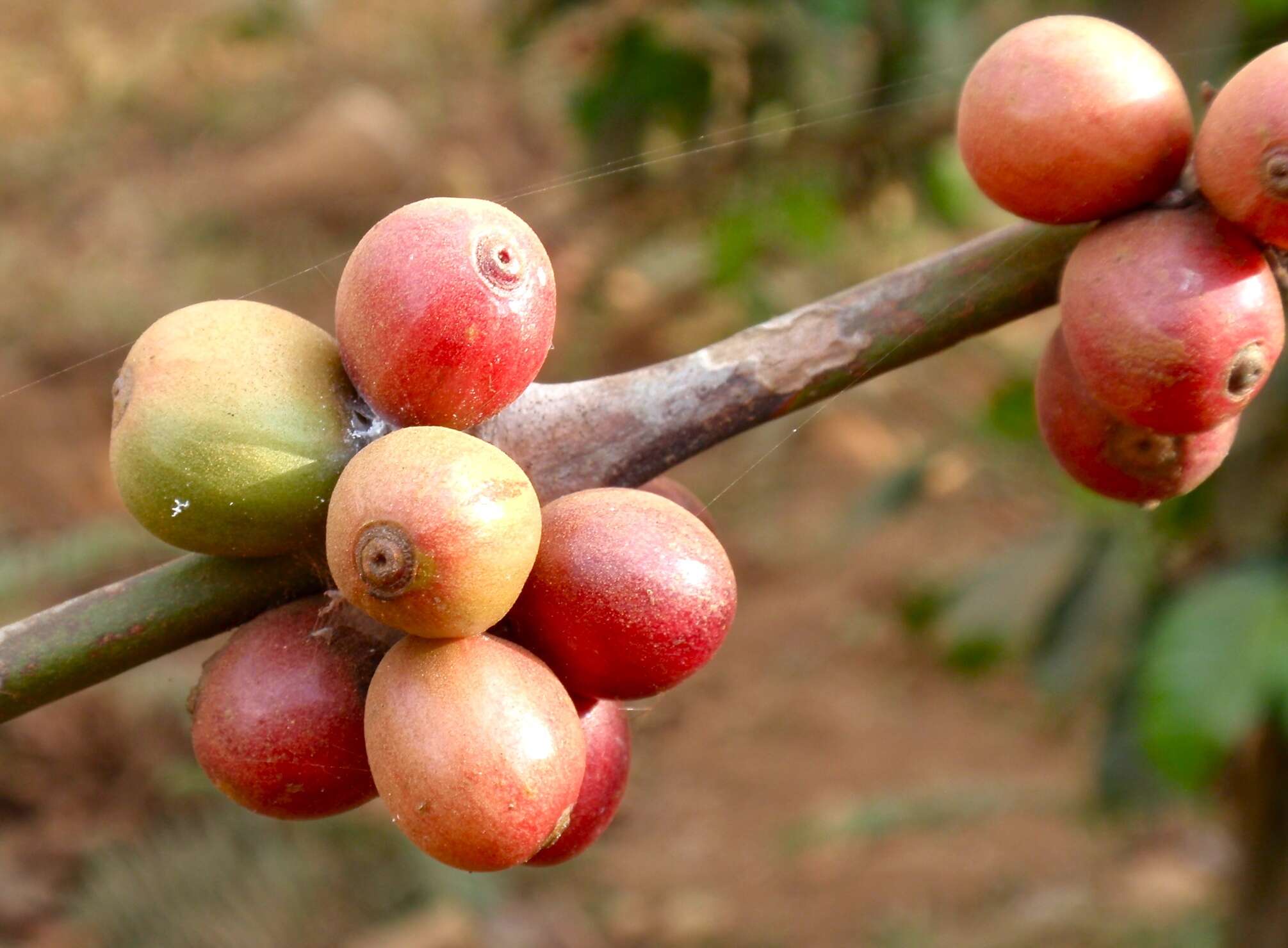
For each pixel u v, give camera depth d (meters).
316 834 5.96
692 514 1.83
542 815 1.46
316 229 10.38
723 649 8.63
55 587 6.77
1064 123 1.64
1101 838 6.79
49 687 1.59
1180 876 6.36
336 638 1.63
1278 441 3.87
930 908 6.31
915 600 5.47
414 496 1.40
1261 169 1.52
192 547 1.58
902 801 5.97
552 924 6.23
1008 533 8.98
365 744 1.59
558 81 10.27
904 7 5.08
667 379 1.74
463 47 12.23
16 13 12.37
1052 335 1.88
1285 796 4.40
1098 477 1.86
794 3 4.82
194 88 11.56
